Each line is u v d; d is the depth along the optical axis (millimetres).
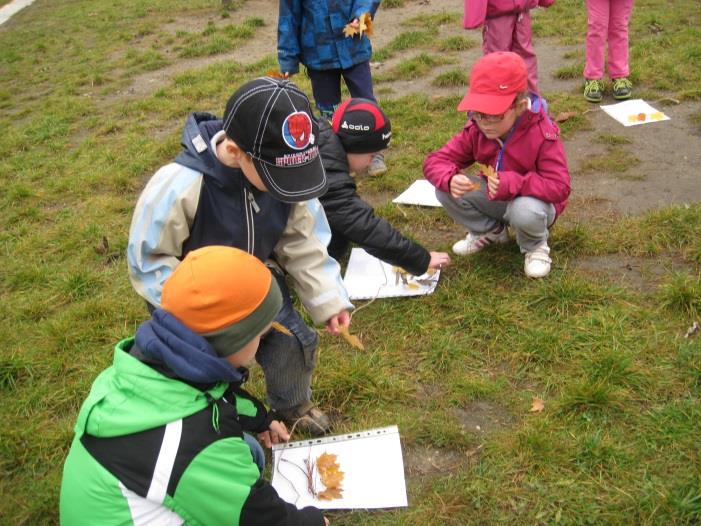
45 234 4551
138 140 6020
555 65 6531
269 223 2230
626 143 4840
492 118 3168
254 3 10969
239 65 7777
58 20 12180
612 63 5531
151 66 8266
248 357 1826
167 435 1685
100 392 1766
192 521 1741
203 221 2148
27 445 2850
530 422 2697
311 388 2947
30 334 3570
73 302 3807
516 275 3520
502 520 2346
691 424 2584
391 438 2674
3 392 3189
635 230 3748
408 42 7621
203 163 2084
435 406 2848
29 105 7590
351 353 3174
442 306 3385
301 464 2619
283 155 1925
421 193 4414
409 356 3121
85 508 1705
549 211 3391
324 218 2445
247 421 2186
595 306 3248
